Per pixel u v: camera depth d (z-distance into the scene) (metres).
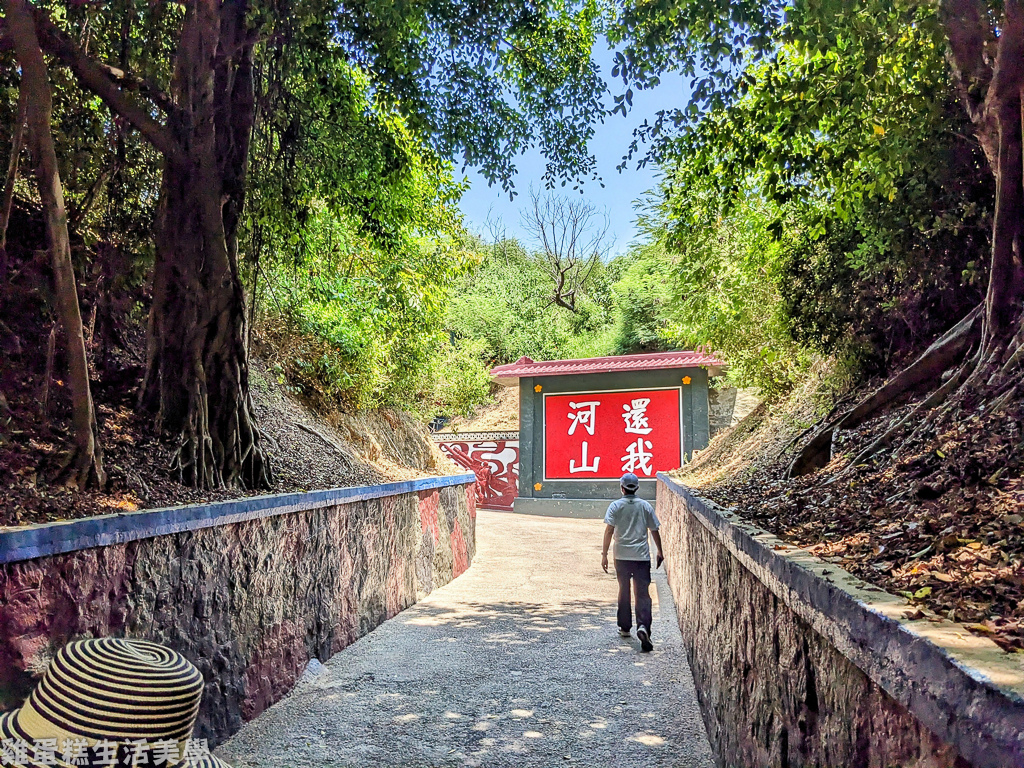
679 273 9.21
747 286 9.32
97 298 5.97
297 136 6.95
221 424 5.81
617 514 6.93
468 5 6.41
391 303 10.89
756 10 4.18
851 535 2.95
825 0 3.65
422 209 9.40
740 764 3.26
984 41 4.28
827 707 1.94
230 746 4.24
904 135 5.06
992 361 4.29
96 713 1.01
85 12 5.71
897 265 6.61
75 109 5.92
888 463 4.20
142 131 5.46
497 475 22.23
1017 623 1.49
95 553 3.21
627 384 19.12
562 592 9.47
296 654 5.42
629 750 4.26
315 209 8.22
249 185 6.52
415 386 13.15
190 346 5.71
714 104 4.66
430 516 9.62
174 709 1.06
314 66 6.74
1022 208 4.50
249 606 4.70
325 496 5.95
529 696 5.20
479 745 4.32
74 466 4.05
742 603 3.37
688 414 18.52
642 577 6.70
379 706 4.97
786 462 6.94
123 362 6.17
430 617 7.85
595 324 30.81
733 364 11.22
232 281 5.99
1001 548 2.13
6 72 5.25
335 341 10.05
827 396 7.97
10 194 4.83
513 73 7.36
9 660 2.69
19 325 5.22
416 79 6.73
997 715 1.00
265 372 9.61
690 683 5.52
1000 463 3.02
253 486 5.91
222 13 5.90
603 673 5.77
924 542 2.45
